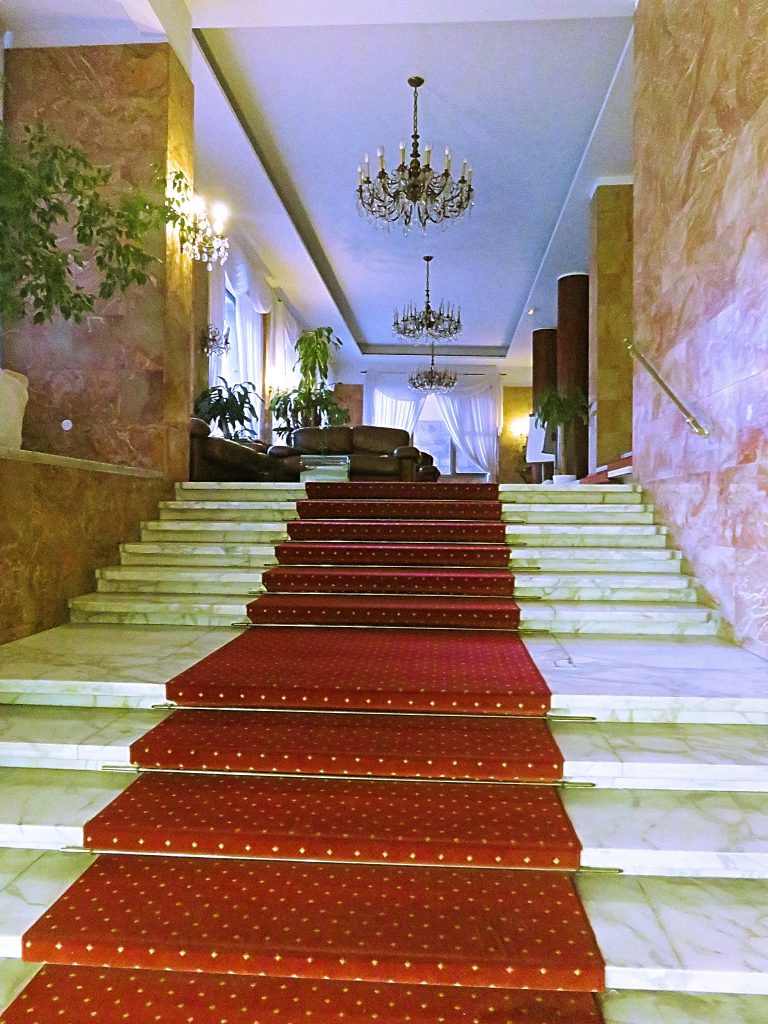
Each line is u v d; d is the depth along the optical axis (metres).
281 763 2.16
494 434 16.41
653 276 4.46
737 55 3.15
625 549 4.02
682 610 3.39
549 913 1.68
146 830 1.89
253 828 1.89
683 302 3.86
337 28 5.39
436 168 7.57
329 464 7.87
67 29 4.60
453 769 2.12
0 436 3.21
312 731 2.32
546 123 6.66
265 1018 1.48
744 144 3.08
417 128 6.69
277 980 1.56
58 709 2.53
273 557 4.08
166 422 4.63
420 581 3.69
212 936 1.60
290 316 12.35
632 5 4.83
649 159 4.55
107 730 2.33
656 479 4.39
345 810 1.98
